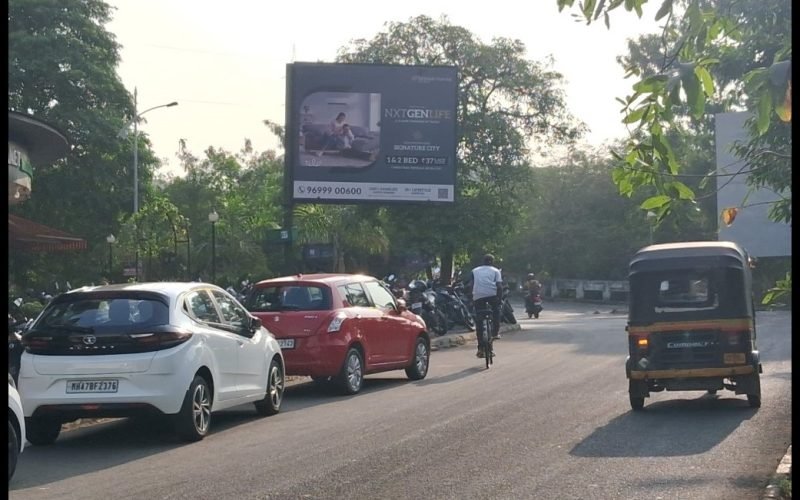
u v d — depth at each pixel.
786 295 6.34
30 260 42.44
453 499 7.76
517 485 8.21
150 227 41.94
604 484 8.22
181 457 10.04
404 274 44.44
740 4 5.12
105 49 42.19
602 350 21.52
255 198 65.31
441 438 10.59
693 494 7.81
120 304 10.80
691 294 12.27
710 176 5.68
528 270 60.97
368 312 15.80
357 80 27.34
